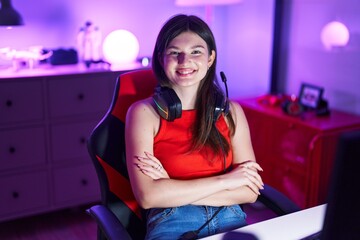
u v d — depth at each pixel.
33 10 2.84
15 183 2.62
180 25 1.48
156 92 1.48
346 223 0.75
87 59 2.87
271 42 3.13
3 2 2.51
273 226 1.23
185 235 1.33
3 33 2.79
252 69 3.40
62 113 2.64
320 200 2.52
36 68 2.72
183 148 1.50
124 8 3.09
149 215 1.47
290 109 2.65
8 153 2.57
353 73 2.65
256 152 2.88
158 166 1.43
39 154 2.64
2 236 2.59
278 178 2.75
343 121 2.54
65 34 2.96
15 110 2.52
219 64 3.59
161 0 3.19
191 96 1.54
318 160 2.44
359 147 0.70
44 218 2.80
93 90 2.68
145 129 1.49
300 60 3.00
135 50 2.87
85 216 2.83
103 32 3.06
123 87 1.58
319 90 2.68
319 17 2.81
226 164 1.55
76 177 2.78
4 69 2.69
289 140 2.62
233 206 1.49
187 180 1.42
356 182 0.72
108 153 1.53
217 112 1.51
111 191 1.52
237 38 3.47
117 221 1.34
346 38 2.64
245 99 3.02
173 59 1.47
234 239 1.16
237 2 2.96
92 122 2.73
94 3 2.99
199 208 1.44
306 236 1.18
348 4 2.61
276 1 3.01
